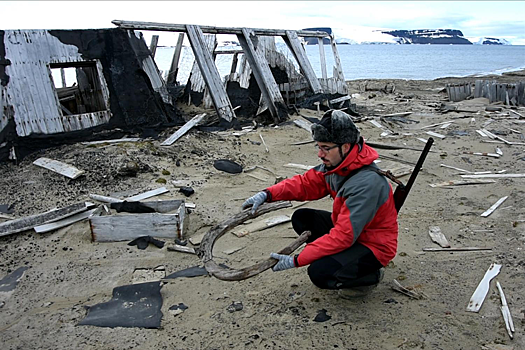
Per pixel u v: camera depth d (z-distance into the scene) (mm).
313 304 3703
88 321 3609
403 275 4168
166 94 10016
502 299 3707
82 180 6609
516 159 8562
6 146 7418
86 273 4387
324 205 6152
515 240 4887
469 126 11734
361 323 3430
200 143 8680
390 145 9477
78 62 8758
